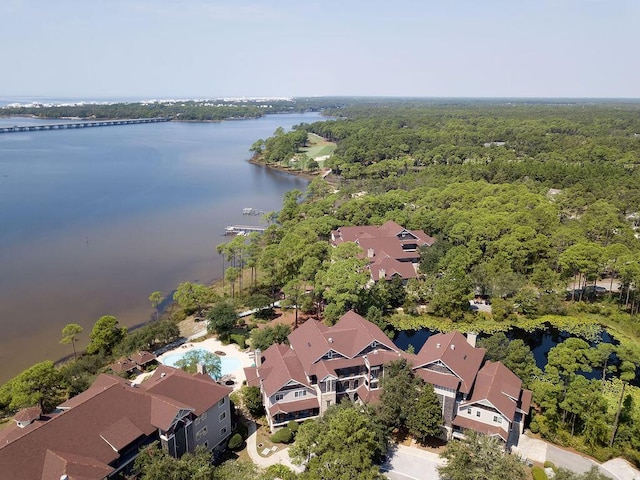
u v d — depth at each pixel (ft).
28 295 343.46
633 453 185.68
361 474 154.40
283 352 224.33
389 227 412.98
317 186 621.72
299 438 173.58
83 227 498.28
